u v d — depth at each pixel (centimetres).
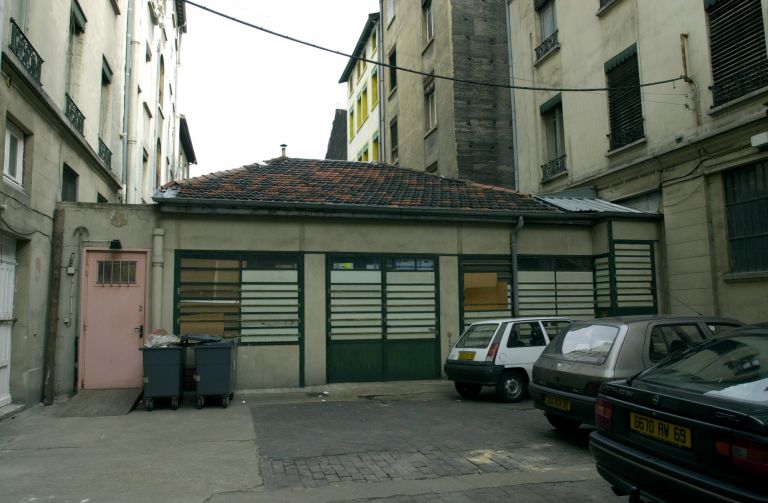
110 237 1036
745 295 1120
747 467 322
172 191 1087
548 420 758
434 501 493
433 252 1209
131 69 1666
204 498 497
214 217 1085
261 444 687
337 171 1412
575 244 1306
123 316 1023
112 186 1493
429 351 1187
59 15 1032
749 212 1123
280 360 1095
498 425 794
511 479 552
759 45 1086
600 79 1512
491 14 2008
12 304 884
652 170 1338
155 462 608
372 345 1154
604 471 437
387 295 1172
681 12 1258
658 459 383
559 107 1719
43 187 961
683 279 1248
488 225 1252
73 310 1006
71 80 1186
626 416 425
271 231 1114
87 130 1237
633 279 1278
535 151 1802
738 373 402
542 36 1797
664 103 1299
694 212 1224
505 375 977
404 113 2450
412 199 1241
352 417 855
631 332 659
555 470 582
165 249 1054
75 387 995
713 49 1187
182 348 935
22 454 641
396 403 979
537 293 1267
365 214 1154
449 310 1206
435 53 2102
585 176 1567
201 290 1067
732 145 1138
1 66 773
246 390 1070
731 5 1145
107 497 499
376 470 581
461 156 1905
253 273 1097
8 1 804
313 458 625
